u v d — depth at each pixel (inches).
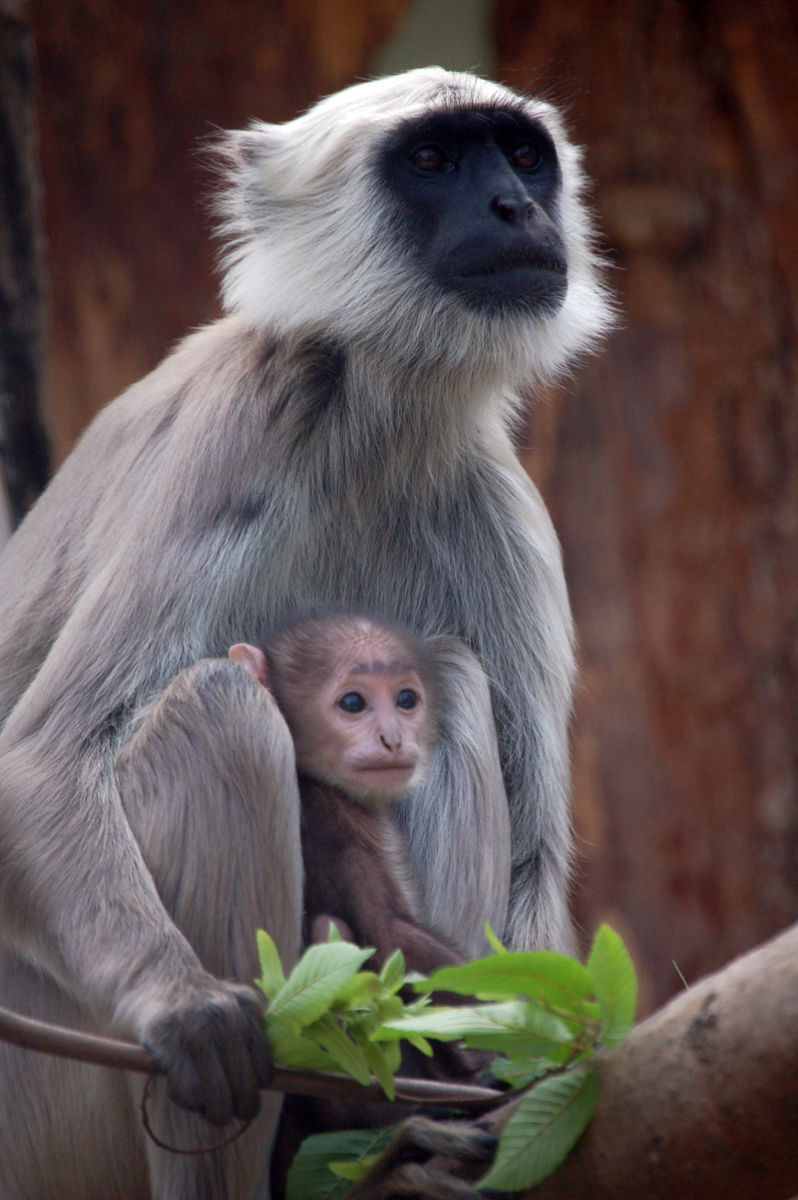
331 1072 303.6
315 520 418.0
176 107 855.7
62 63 853.8
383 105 450.9
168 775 345.7
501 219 430.6
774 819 850.1
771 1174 249.3
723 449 863.1
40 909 339.9
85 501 429.4
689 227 861.8
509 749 432.8
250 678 350.6
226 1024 303.3
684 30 864.9
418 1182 288.2
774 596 860.0
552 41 852.6
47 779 358.6
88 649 378.6
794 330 868.6
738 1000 249.0
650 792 850.8
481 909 384.2
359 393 422.3
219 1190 335.0
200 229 858.1
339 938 298.8
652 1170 258.1
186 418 410.3
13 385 579.5
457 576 441.1
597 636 855.1
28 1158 363.6
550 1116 265.7
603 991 268.7
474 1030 276.5
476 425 443.5
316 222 439.8
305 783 382.9
